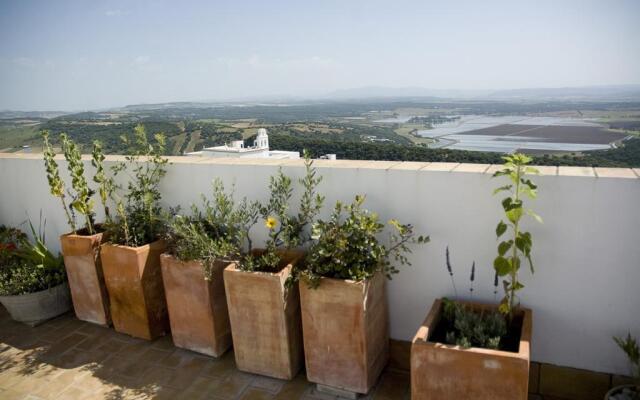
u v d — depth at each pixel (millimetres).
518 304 2463
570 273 2395
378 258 2572
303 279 2584
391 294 2896
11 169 4543
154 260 3404
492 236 2525
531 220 2414
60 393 2893
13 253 4113
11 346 3500
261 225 3246
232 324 2898
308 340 2676
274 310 2729
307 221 3020
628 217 2203
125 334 3572
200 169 3416
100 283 3621
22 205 4594
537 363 2582
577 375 2502
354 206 2727
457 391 2088
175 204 3635
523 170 2199
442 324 2498
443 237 2656
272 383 2850
